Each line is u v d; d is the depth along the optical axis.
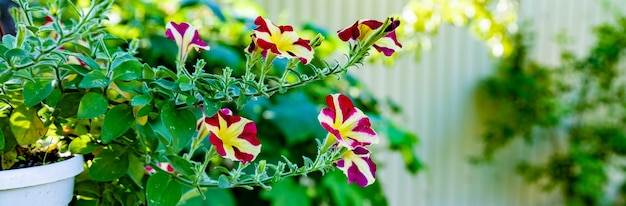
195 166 0.95
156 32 1.97
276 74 1.66
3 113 0.95
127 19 1.90
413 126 3.57
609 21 3.92
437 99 3.62
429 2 2.70
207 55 1.80
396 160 3.52
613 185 4.29
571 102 4.00
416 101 3.54
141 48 1.80
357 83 2.26
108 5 0.94
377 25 0.90
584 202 4.18
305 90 2.01
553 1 3.78
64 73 0.94
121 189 1.01
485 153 3.84
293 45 0.90
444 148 3.71
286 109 1.81
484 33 2.86
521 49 3.73
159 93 0.92
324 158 0.93
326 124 0.89
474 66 3.70
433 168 3.70
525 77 3.73
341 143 0.88
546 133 4.06
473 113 3.77
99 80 0.90
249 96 0.93
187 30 0.95
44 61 0.90
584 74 3.96
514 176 4.03
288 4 3.08
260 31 0.89
